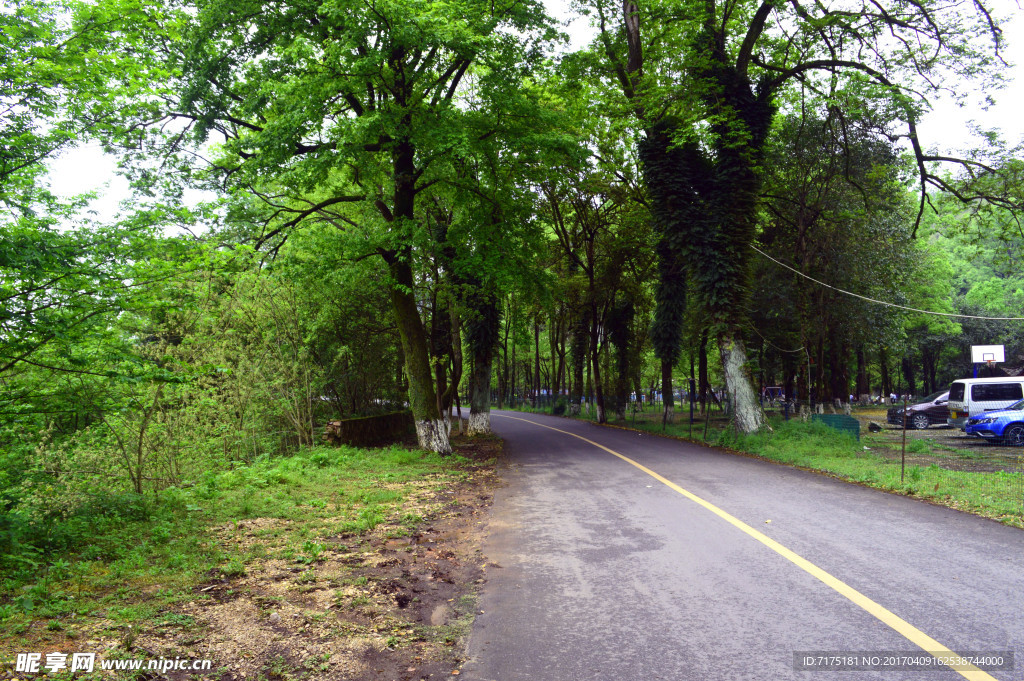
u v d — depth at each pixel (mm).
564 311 41156
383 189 18984
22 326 6145
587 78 23016
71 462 8672
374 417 19984
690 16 19562
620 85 23062
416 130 14031
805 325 26547
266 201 18281
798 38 21062
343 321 21469
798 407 35656
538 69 17797
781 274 28844
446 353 25578
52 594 4891
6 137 6570
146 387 9156
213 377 13023
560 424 33812
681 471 12758
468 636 4371
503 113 15578
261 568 6004
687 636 4168
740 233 20016
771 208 27625
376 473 12930
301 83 13383
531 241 18438
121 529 7266
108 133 9477
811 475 11805
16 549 5844
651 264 34219
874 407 46938
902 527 7117
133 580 5426
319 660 3967
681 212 20203
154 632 4281
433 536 7582
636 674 3615
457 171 16562
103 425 9508
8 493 7305
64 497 7539
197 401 12062
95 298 6465
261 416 16312
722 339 20125
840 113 22344
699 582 5328
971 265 58750
